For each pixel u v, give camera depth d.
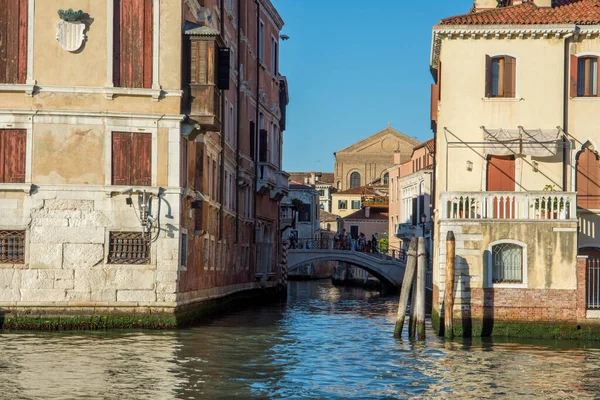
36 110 25.62
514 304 26.45
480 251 26.55
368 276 75.88
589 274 27.16
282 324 32.03
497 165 29.98
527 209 26.73
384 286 66.69
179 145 26.25
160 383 18.36
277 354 23.12
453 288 26.23
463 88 29.84
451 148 29.86
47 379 18.47
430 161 62.78
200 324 30.38
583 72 30.02
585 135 29.80
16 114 25.66
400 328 26.95
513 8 31.11
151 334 25.25
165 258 26.03
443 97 29.92
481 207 26.86
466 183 29.78
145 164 26.08
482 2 37.41
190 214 28.77
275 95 51.78
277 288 53.72
